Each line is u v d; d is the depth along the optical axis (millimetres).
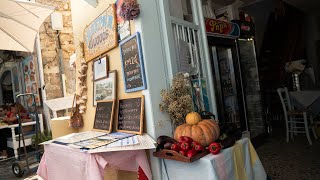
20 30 3559
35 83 5512
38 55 5254
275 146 4387
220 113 3924
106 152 1847
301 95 4824
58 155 2324
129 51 2227
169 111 2111
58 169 2354
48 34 5348
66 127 3273
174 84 2111
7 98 6746
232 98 4316
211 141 1914
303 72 6496
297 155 3793
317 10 7844
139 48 2086
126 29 2258
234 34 4094
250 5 6754
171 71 2236
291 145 4340
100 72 2729
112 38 2430
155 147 1855
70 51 5598
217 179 1670
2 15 3258
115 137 2162
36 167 4277
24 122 5281
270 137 5023
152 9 2199
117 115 2424
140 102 2154
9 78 6676
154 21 2199
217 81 3943
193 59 2609
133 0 2031
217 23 3713
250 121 4727
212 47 3910
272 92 6586
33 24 3586
